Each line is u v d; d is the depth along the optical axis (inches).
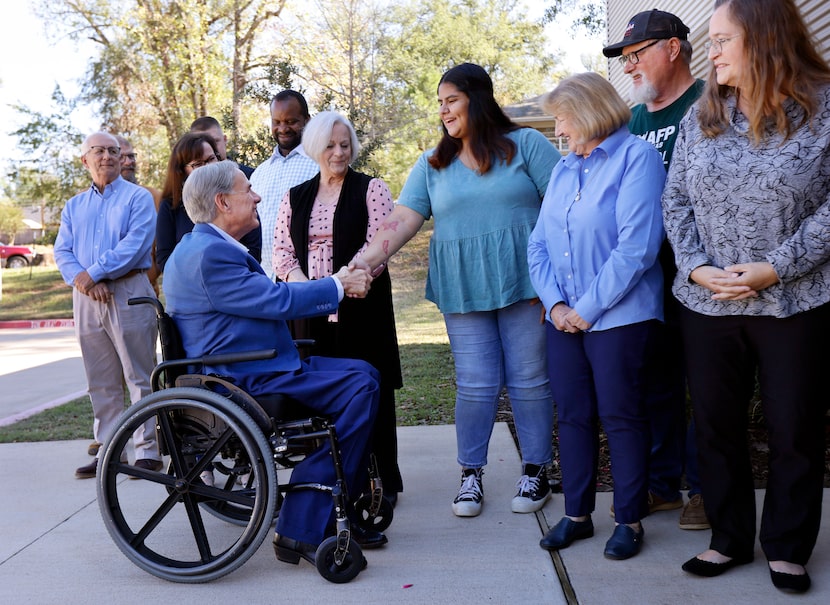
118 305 183.6
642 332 126.4
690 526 136.8
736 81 107.3
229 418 119.4
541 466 151.2
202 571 123.2
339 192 154.3
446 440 204.8
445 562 128.3
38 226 1770.4
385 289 153.6
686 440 142.2
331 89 864.9
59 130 910.4
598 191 127.6
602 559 126.4
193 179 132.6
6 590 124.7
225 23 893.2
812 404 110.3
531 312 148.1
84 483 180.2
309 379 129.0
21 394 324.8
